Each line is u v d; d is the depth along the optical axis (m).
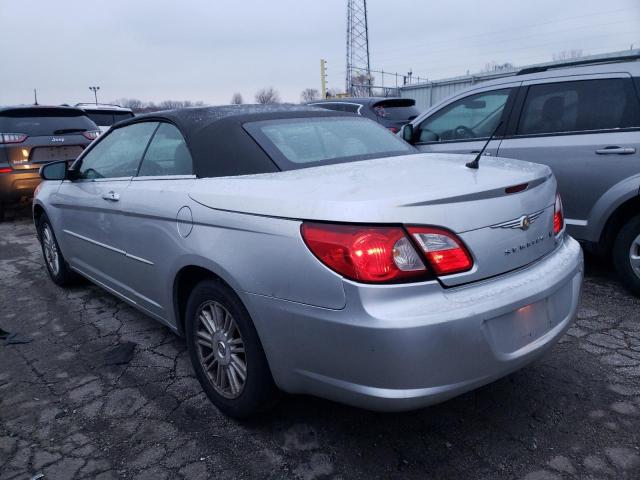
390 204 1.86
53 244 4.62
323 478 2.14
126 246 3.14
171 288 2.73
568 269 2.32
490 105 4.64
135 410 2.68
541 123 4.26
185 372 3.07
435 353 1.82
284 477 2.15
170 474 2.19
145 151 3.17
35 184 8.02
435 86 20.14
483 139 4.64
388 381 1.83
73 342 3.54
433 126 5.12
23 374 3.11
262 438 2.41
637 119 3.73
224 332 2.47
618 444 2.26
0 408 2.74
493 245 2.03
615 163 3.78
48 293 4.60
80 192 3.76
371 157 2.88
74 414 2.66
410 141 5.21
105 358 3.28
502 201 2.09
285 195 2.11
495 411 2.54
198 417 2.60
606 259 4.75
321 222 1.93
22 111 7.98
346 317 1.86
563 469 2.12
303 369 2.05
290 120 2.97
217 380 2.59
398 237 1.84
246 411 2.40
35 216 4.82
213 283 2.40
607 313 3.60
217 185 2.47
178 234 2.57
